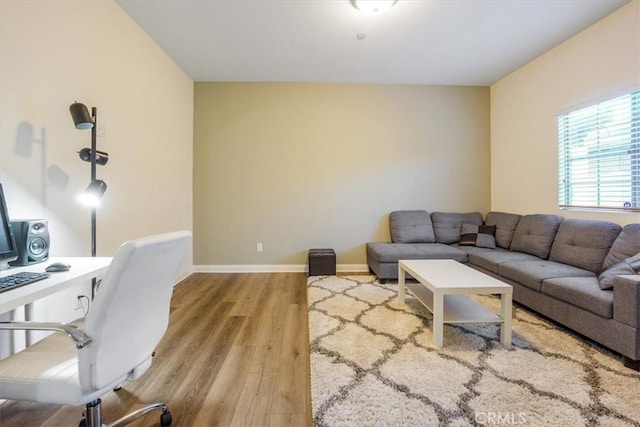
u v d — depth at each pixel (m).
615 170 2.64
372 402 1.46
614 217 2.64
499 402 1.46
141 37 2.85
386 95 4.25
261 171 4.20
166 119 3.37
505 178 4.05
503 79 4.06
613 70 2.62
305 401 1.52
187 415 1.42
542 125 3.43
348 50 3.29
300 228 4.24
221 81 4.14
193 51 3.30
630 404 1.43
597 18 2.71
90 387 0.93
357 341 2.10
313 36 3.00
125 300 0.97
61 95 1.91
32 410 1.46
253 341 2.16
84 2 2.10
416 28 2.86
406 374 1.70
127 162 2.64
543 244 3.00
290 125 4.20
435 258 3.51
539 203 3.49
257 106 4.17
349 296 3.09
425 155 4.30
